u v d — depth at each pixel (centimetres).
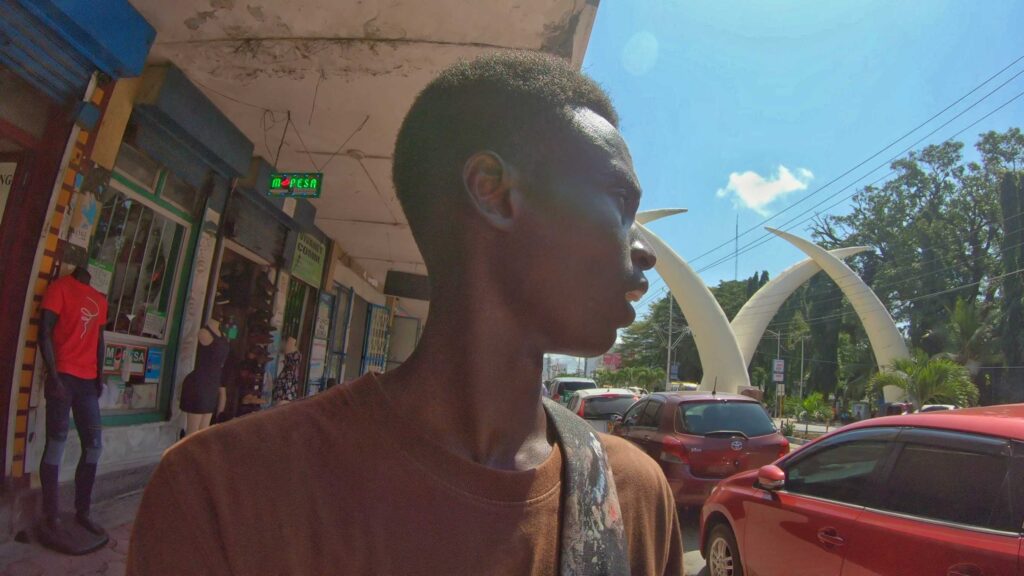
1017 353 3306
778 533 397
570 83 88
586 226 79
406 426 73
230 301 795
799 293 5825
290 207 839
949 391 2211
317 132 670
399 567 66
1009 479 280
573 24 471
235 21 482
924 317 4344
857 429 384
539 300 79
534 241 79
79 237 455
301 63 532
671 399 736
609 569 77
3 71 396
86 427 409
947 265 4275
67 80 433
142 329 581
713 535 480
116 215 529
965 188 4397
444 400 79
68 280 408
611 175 82
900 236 4619
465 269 81
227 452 67
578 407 1116
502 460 79
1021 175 3456
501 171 80
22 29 388
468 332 80
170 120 543
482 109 83
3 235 415
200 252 645
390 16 475
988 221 4138
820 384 5406
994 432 298
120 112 490
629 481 93
